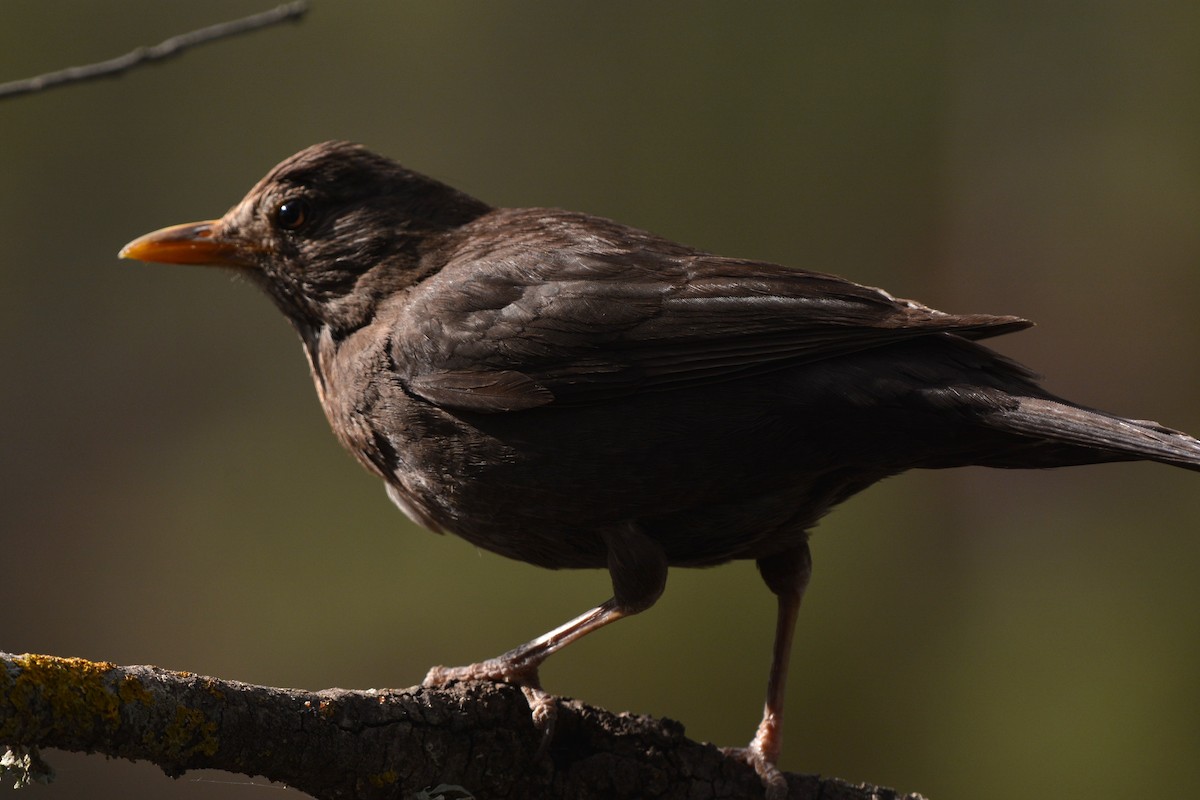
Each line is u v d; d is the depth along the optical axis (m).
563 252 7.38
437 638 14.89
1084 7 16.89
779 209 17.17
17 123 17.61
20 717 4.91
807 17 17.33
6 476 16.75
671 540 7.30
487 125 18.00
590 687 14.16
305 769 5.71
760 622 14.23
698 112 17.42
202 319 17.30
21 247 17.44
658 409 6.91
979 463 6.98
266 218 8.13
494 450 7.05
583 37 17.94
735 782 7.07
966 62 17.06
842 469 7.10
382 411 7.37
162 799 13.70
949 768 13.86
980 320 6.70
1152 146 16.69
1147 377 16.38
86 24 17.91
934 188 17.00
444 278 7.53
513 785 6.45
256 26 7.53
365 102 18.20
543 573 14.96
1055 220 16.75
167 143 18.00
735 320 6.91
